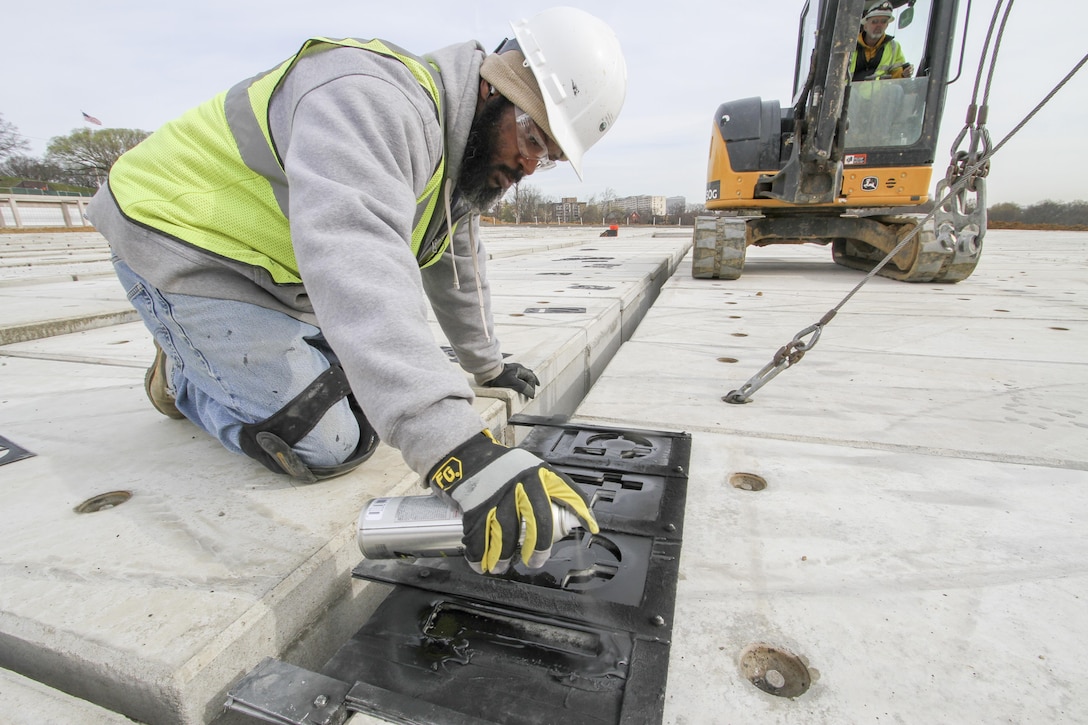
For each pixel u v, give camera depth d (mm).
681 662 737
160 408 1481
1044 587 862
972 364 2033
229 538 949
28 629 744
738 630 789
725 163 4512
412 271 800
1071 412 1557
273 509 1046
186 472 1216
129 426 1498
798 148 3951
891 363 2062
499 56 1043
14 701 690
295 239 771
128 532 975
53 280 4695
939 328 2621
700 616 816
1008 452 1319
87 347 2438
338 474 1172
